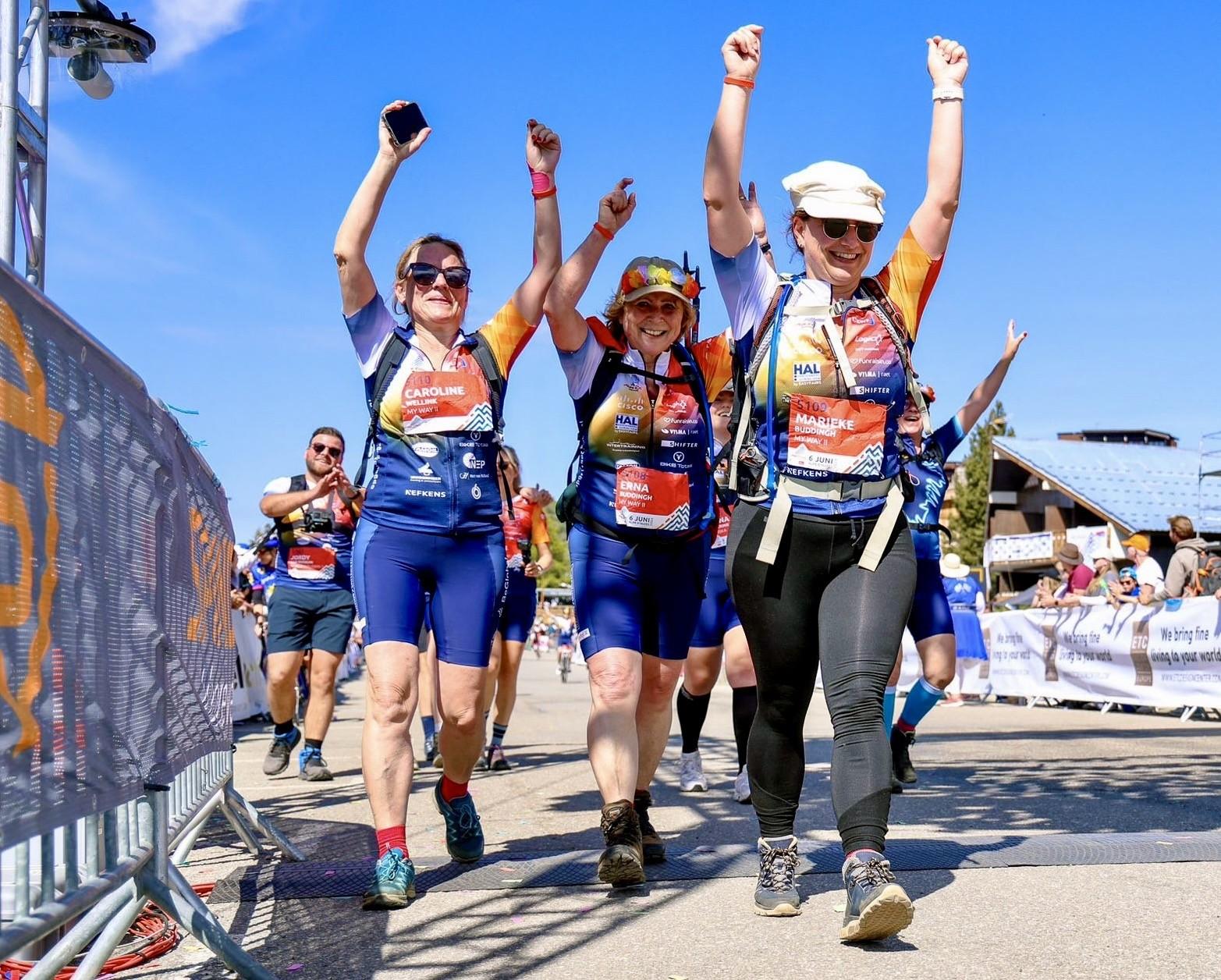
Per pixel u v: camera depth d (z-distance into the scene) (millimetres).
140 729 2621
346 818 5555
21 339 1991
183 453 3242
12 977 2631
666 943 3072
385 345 3904
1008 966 2768
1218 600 11008
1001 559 31141
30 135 5062
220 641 3994
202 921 2721
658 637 4129
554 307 4012
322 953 3094
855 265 3285
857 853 2994
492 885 3850
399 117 3725
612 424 4043
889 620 3141
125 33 6035
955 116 3383
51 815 2029
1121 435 56281
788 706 3348
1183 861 3971
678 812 5457
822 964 2822
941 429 6113
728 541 3389
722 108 3285
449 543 3855
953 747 8375
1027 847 4137
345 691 23906
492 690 7531
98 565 2342
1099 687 12672
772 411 3250
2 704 1842
